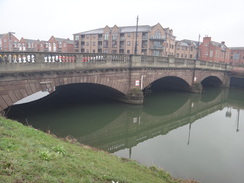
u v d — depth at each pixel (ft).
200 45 253.03
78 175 16.65
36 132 27.91
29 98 83.46
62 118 57.52
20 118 53.16
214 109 90.53
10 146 17.97
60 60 50.14
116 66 63.98
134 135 54.44
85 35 244.01
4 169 13.66
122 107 69.05
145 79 75.46
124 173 22.07
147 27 206.49
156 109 77.15
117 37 216.54
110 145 45.98
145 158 39.01
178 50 238.89
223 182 32.09
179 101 91.71
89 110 63.72
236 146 47.80
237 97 117.08
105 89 73.82
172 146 46.57
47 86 46.78
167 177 28.19
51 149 21.25
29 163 15.65
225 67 136.87
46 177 14.33
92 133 52.06
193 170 35.24
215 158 40.83
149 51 200.85
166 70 86.28
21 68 41.47
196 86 105.70
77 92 80.28
